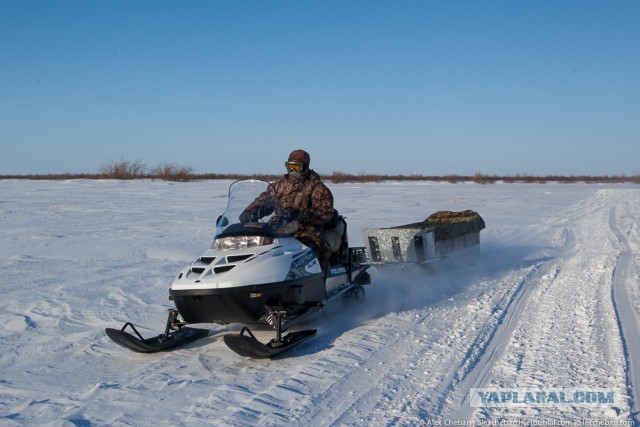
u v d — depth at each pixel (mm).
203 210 19141
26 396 4086
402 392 4016
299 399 3910
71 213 18000
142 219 16125
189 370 4613
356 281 6703
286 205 6215
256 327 5930
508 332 5480
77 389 4215
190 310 4992
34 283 7758
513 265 9328
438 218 9812
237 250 5207
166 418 3637
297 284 5211
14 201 23172
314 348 5125
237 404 3848
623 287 7297
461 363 4594
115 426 3525
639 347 4871
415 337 5363
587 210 20203
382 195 29188
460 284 7836
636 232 13617
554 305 6477
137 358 4934
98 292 7289
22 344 5289
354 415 3635
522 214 18641
